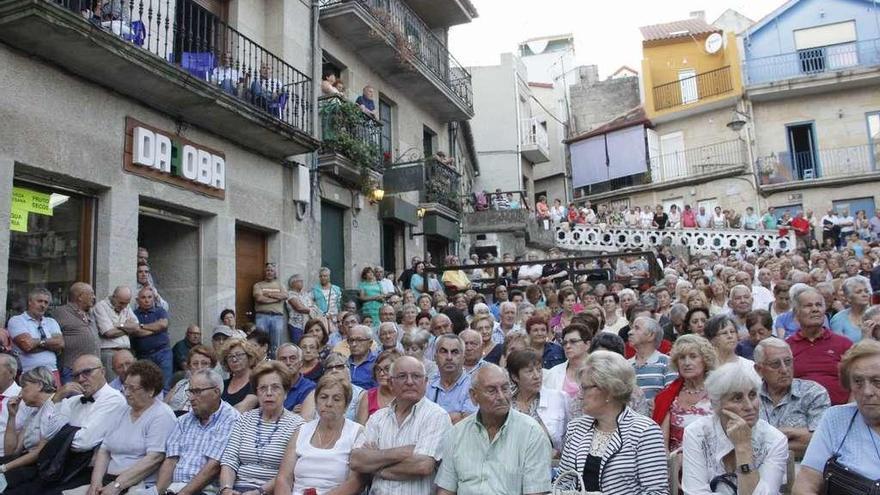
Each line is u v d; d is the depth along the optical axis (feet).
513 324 28.78
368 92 47.21
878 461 10.32
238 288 35.53
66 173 25.82
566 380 18.70
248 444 16.97
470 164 82.99
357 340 23.72
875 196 91.35
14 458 19.86
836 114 94.02
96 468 18.10
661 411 15.80
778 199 94.02
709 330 18.11
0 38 23.79
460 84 62.59
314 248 40.34
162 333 27.73
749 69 98.53
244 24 37.04
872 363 10.34
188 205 31.45
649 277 43.68
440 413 15.05
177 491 16.94
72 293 25.14
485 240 68.49
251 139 34.91
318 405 15.81
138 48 26.30
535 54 125.39
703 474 12.52
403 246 51.75
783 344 14.96
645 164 102.01
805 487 10.84
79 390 20.40
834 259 44.11
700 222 81.82
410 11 53.83
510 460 13.46
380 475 14.52
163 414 18.20
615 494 12.24
